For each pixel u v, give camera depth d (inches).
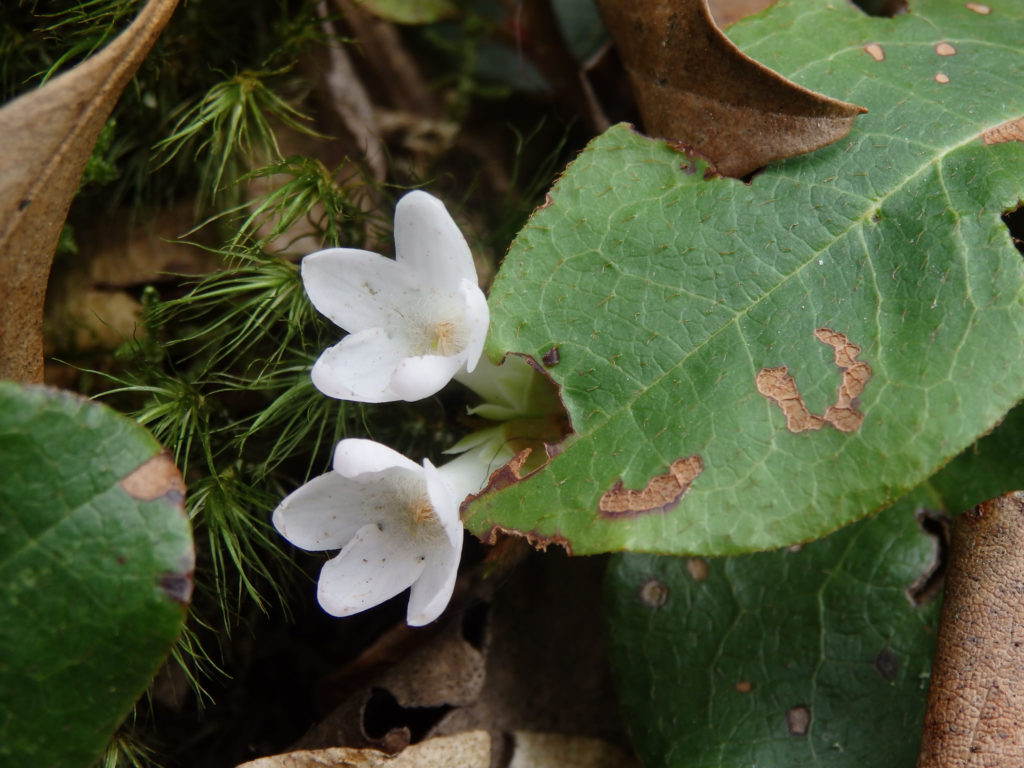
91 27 4.5
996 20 4.3
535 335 3.9
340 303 4.0
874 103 4.1
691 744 4.2
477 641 4.5
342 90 5.0
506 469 3.8
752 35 4.2
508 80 5.3
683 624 4.3
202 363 4.5
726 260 3.9
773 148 4.0
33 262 3.7
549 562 4.7
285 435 4.3
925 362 3.8
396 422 4.5
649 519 3.7
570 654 4.6
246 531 4.4
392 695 4.4
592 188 4.0
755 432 3.8
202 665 4.5
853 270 3.9
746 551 3.7
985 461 4.4
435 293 4.0
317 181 4.4
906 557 4.3
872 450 3.7
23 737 3.5
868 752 4.1
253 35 4.7
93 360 4.6
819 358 3.8
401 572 3.9
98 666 3.5
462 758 4.3
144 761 4.3
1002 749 3.8
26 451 3.5
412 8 5.1
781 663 4.3
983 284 3.8
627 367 3.9
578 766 4.5
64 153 3.6
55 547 3.5
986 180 3.9
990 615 3.9
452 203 5.0
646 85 4.2
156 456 3.5
